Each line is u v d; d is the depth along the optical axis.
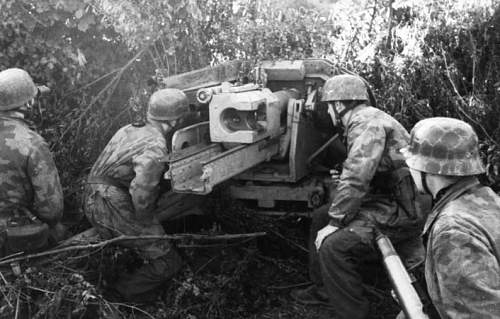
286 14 6.02
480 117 5.26
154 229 4.03
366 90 3.81
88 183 4.06
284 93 4.45
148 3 5.37
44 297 3.61
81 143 5.49
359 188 3.54
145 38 5.45
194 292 3.91
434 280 2.29
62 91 5.55
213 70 4.75
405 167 3.61
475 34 5.56
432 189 2.46
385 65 5.49
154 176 3.84
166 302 4.11
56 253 3.80
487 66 5.49
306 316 4.07
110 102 5.80
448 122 2.43
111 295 4.13
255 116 3.94
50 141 5.28
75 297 3.64
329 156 4.90
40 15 5.36
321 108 4.43
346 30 5.94
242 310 4.10
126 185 3.99
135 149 3.91
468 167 2.35
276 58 5.80
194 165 3.62
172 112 4.03
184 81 4.71
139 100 5.67
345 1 6.07
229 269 4.41
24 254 3.67
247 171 4.55
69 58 5.49
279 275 4.56
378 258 3.67
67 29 5.52
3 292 3.44
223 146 3.91
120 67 5.75
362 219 3.64
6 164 3.58
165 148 3.93
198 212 4.71
